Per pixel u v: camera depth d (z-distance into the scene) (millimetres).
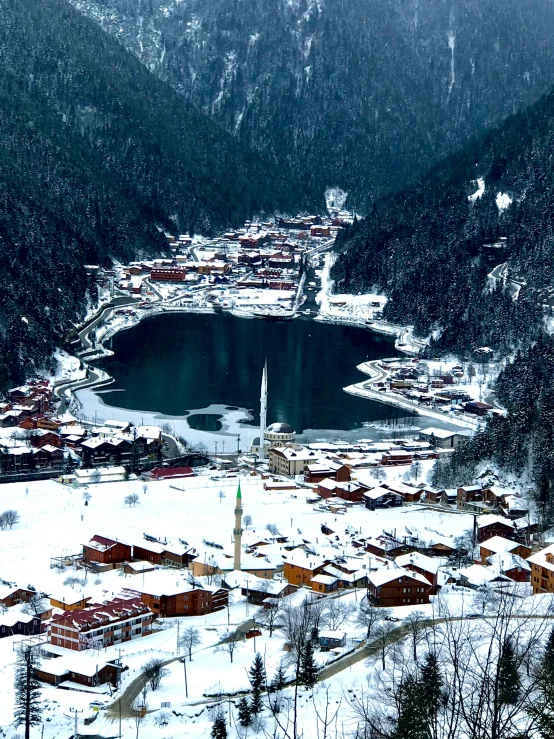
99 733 168750
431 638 175375
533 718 96062
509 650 115875
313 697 168000
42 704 181125
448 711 113500
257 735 156000
